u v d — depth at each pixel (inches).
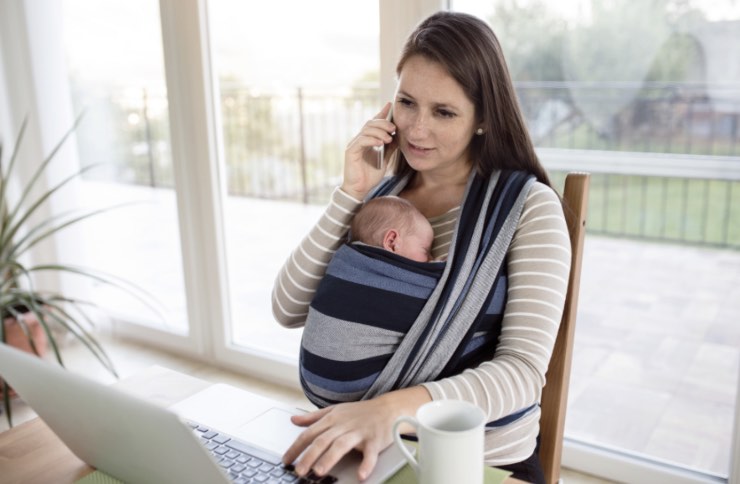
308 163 216.8
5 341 90.9
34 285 117.3
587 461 73.7
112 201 175.9
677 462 71.2
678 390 86.2
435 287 40.6
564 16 75.9
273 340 103.7
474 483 25.9
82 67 121.6
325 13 178.1
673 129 80.7
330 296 41.2
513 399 38.3
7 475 32.7
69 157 115.1
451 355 40.9
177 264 147.4
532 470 42.2
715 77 74.7
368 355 40.5
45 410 30.9
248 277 139.9
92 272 118.6
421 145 44.8
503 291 41.9
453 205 47.3
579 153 84.4
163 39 92.1
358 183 46.8
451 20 43.6
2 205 93.4
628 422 79.9
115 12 120.0
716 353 93.4
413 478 31.1
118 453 29.3
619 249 109.3
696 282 104.5
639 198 97.3
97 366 104.6
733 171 81.4
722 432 77.2
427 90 43.1
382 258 40.7
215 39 91.4
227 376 100.3
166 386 41.5
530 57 77.3
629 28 75.6
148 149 180.7
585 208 43.8
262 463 32.4
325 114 211.5
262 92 216.4
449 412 27.7
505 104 44.1
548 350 39.9
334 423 33.7
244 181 226.5
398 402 35.3
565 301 43.6
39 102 110.1
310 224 187.3
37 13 107.8
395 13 73.2
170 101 94.5
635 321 101.5
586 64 77.9
